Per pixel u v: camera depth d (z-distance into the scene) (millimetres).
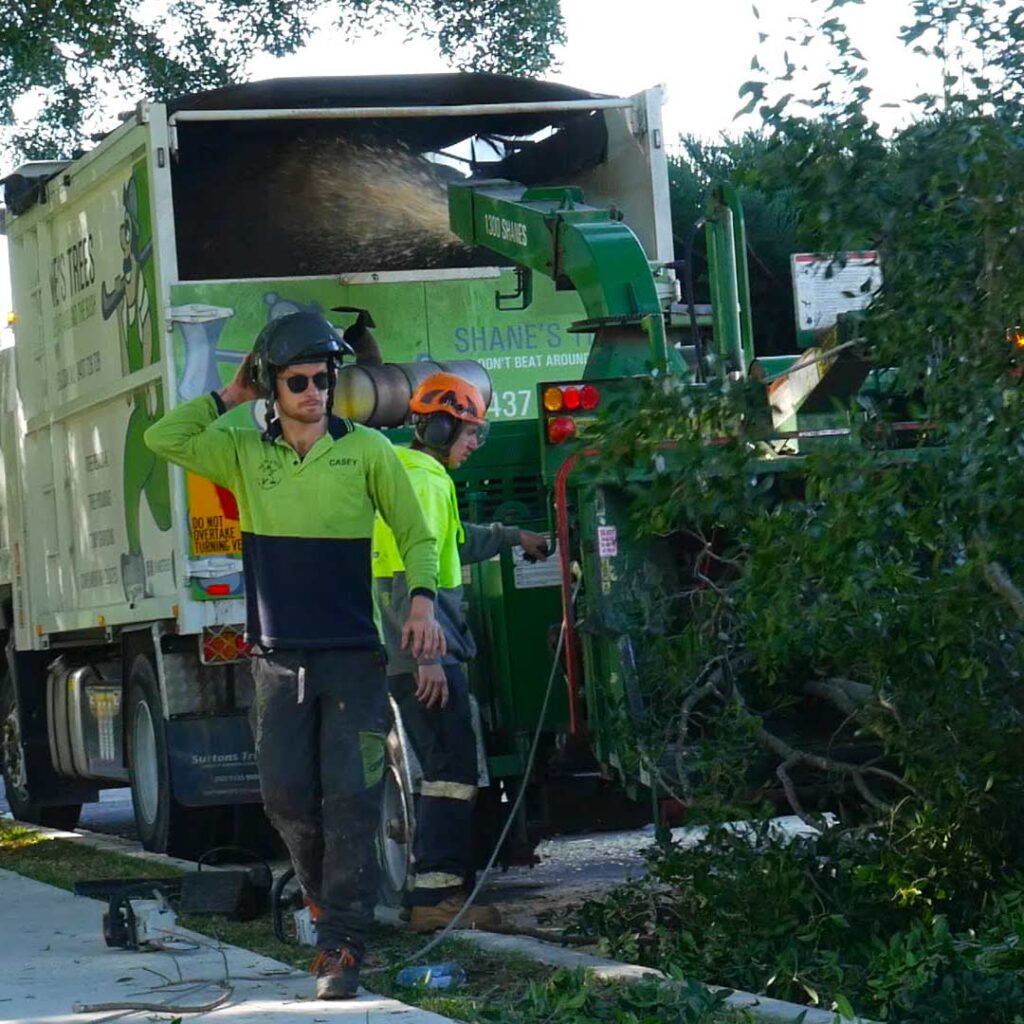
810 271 7008
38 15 19859
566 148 13078
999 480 6039
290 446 7016
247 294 11391
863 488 6246
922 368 6398
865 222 6305
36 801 15156
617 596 8062
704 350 9375
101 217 12359
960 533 6254
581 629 8109
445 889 8211
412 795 8461
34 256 13938
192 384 11258
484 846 9422
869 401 6855
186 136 12844
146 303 11578
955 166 6074
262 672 6988
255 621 7020
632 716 7777
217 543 11227
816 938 6945
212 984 7074
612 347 9320
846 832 7492
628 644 7914
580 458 8141
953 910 7262
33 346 14109
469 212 11078
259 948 7914
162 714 11758
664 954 7320
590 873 10680
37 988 7137
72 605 13578
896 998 6113
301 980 7129
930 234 6277
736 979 6922
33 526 14438
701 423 6605
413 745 8422
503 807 9422
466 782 8281
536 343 11984
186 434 7105
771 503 7344
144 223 11523
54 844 12750
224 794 11516
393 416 10742
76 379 13078
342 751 6891
